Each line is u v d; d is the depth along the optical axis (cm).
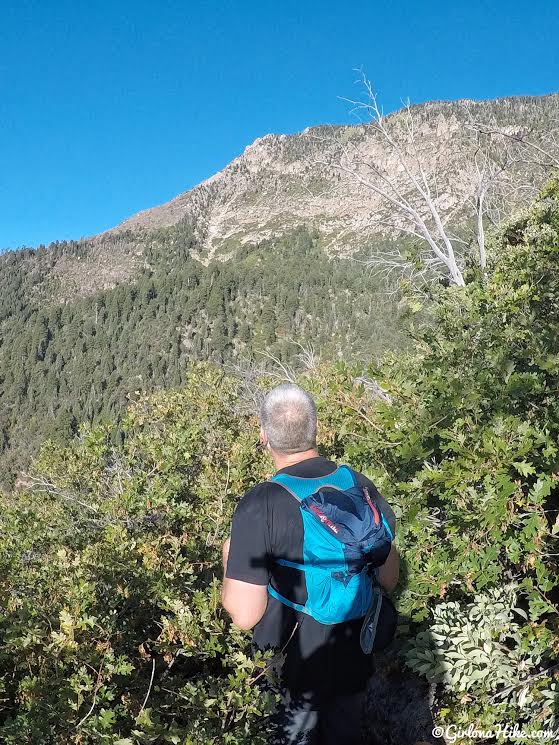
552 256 411
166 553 359
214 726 222
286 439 210
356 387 356
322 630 186
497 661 237
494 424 251
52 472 633
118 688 270
